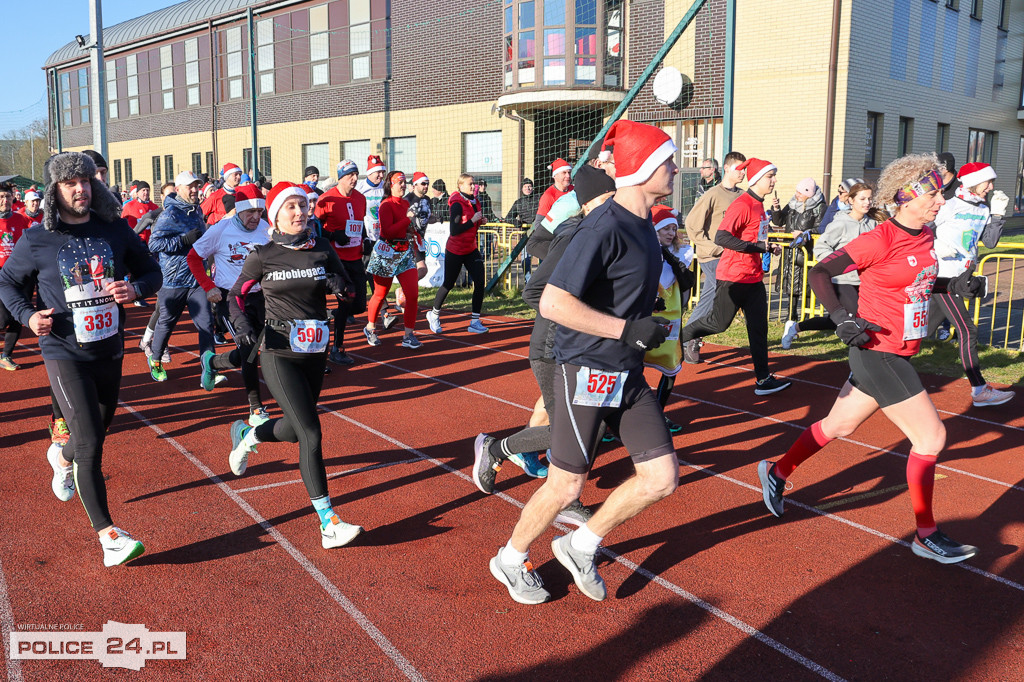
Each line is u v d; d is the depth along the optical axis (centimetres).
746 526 430
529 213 1442
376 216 1110
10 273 374
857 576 373
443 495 474
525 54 1770
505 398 702
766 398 690
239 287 418
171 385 746
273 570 378
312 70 2302
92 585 362
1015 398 685
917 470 381
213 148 2606
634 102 1766
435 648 315
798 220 1115
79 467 367
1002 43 2253
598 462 531
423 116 2056
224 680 294
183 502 460
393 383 759
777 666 303
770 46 1606
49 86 3331
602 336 295
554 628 329
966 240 715
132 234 407
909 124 1861
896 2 1697
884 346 382
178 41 2672
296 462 531
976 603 349
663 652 312
